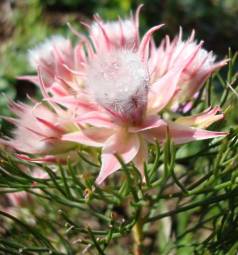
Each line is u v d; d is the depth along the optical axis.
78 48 0.20
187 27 0.63
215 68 0.20
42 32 0.60
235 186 0.20
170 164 0.18
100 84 0.18
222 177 0.20
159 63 0.20
